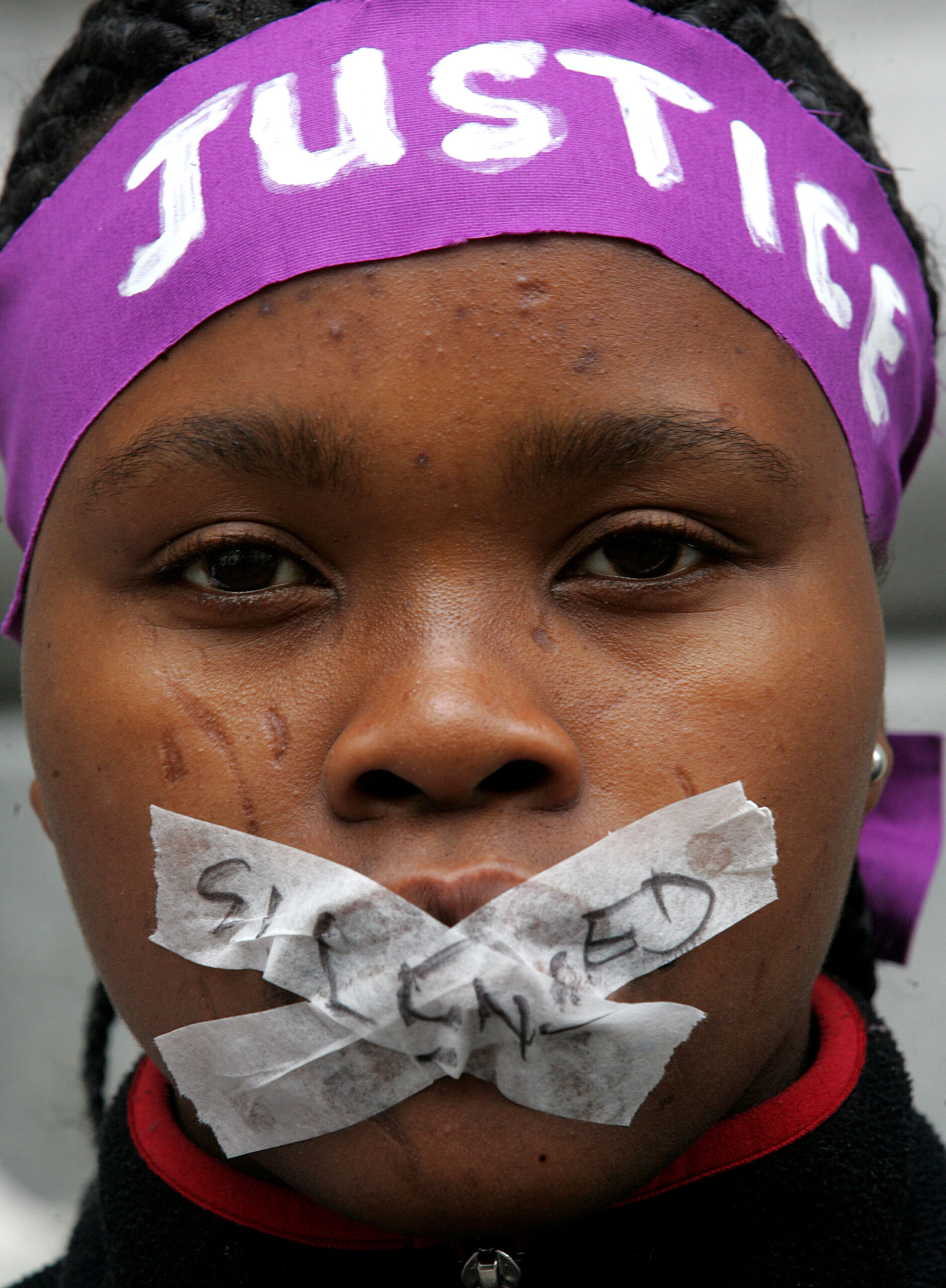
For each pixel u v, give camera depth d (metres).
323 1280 1.57
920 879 2.05
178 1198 1.69
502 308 1.33
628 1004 1.30
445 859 1.27
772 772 1.38
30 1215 2.81
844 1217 1.59
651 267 1.39
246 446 1.35
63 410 1.54
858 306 1.63
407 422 1.31
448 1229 1.31
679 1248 1.56
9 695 2.93
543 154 1.41
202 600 1.42
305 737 1.34
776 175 1.57
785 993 1.41
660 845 1.32
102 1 1.76
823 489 1.48
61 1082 2.87
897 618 2.84
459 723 1.24
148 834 1.40
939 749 2.07
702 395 1.38
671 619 1.38
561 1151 1.30
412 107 1.44
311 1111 1.33
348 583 1.37
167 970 1.39
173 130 1.53
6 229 1.83
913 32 2.75
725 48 1.59
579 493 1.34
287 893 1.32
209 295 1.40
